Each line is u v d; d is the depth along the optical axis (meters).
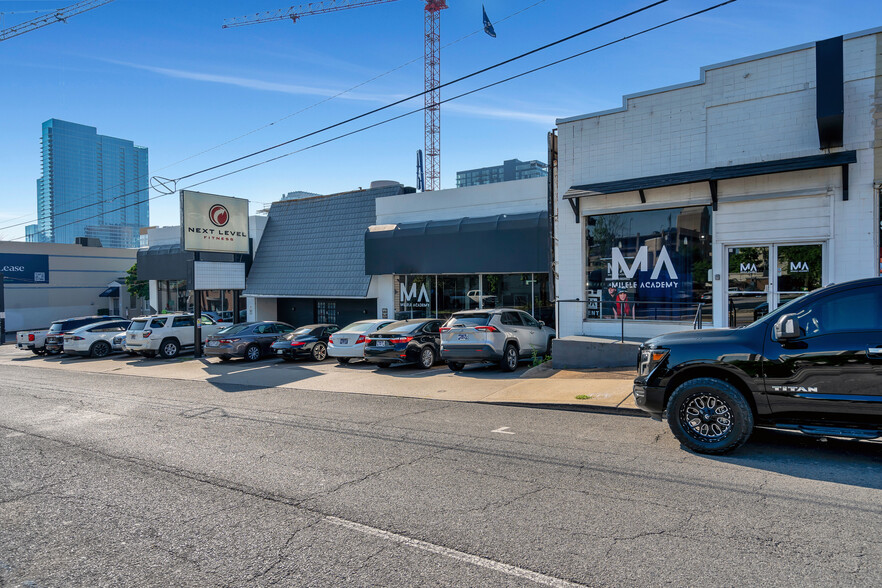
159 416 9.84
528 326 14.77
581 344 12.96
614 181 13.78
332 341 16.95
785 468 5.89
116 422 9.38
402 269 20.64
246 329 19.61
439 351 15.73
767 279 12.05
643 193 13.32
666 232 13.30
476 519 4.79
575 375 12.08
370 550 4.26
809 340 6.05
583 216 14.35
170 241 30.55
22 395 12.85
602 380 11.22
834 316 6.03
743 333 6.50
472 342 13.57
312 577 3.85
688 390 6.51
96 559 4.23
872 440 6.93
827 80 10.83
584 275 14.39
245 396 12.01
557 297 14.72
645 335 13.45
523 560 4.02
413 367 15.85
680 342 6.78
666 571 3.79
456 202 20.70
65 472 6.51
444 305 20.98
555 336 15.61
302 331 18.89
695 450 6.52
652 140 13.38
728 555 3.99
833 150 11.15
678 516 4.71
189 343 22.31
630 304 13.80
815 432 6.01
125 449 7.50
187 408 10.62
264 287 25.58
